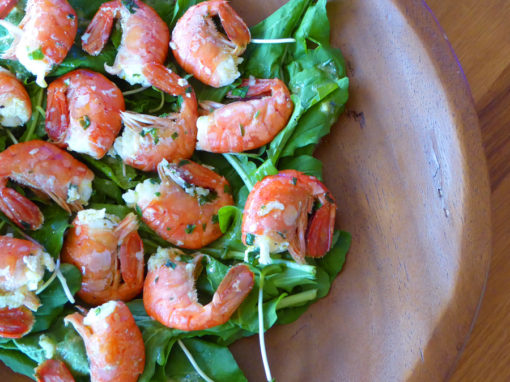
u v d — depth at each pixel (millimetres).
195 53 304
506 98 343
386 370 273
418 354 267
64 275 279
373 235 291
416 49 282
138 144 297
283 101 299
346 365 282
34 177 285
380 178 292
